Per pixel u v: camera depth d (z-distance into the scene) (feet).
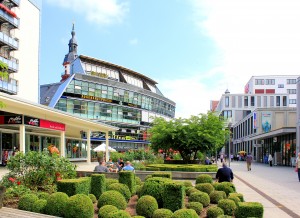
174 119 93.61
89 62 252.42
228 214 27.96
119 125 246.88
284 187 56.03
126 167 53.31
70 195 29.76
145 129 270.46
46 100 221.25
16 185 33.53
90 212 25.77
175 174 64.44
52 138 125.59
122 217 23.73
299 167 67.26
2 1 141.59
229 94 330.34
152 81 315.99
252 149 226.17
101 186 32.94
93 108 227.40
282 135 157.07
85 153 168.86
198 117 91.86
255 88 374.63
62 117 99.09
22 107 76.95
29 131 105.40
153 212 26.78
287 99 326.85
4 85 135.64
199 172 64.03
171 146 92.27
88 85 224.74
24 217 25.72
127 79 274.77
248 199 41.60
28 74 160.45
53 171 36.45
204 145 89.10
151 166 71.31
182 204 28.30
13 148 95.55
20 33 154.81
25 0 159.02
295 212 32.99
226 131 93.04
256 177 77.77
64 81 222.89
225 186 36.47
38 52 170.09
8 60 137.49
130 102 255.91
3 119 80.64
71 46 316.40
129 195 33.06
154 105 288.30
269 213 32.30
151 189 30.27
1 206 28.35
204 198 31.37
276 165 154.71
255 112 194.80
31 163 35.88
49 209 26.99
